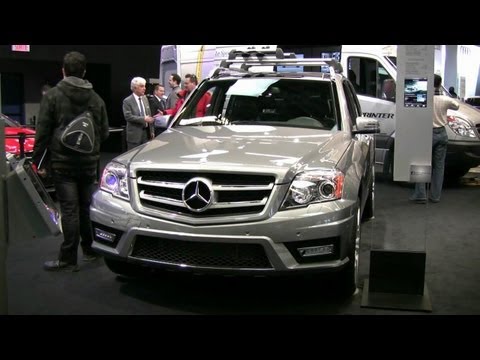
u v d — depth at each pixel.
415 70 4.68
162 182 4.24
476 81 21.03
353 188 4.36
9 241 3.20
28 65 17.66
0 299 3.10
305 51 10.85
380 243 5.20
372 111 10.02
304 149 4.50
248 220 3.99
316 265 4.04
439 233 6.86
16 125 9.48
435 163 8.65
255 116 5.59
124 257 4.33
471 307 4.45
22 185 3.15
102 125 5.40
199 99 5.93
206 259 4.09
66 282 4.95
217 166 4.11
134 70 18.81
